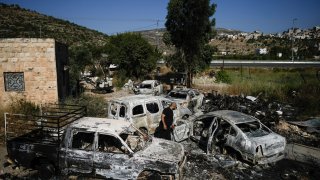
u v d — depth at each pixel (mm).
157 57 38938
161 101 11562
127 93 26125
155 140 7988
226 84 29266
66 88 18516
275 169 8445
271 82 25141
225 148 9188
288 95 19297
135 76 36688
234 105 16016
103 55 40031
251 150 8250
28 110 13906
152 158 6820
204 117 9977
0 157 9117
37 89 15820
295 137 11891
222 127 9617
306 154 9891
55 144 7527
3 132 11211
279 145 8602
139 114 10562
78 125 7449
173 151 7328
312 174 8047
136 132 7977
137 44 35312
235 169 8305
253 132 9141
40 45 15594
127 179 6918
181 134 10102
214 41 190750
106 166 7004
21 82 15781
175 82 32688
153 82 24219
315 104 16297
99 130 7227
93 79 32156
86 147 7422
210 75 36000
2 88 15625
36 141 7895
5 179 7426
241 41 184125
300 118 14578
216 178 7684
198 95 16750
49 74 15797
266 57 76312
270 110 15523
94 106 14648
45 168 7484
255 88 21781
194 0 24906
